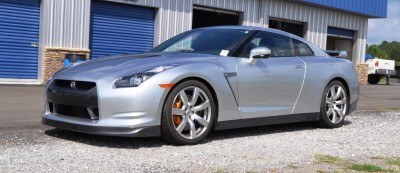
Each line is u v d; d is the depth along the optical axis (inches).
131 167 166.2
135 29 679.7
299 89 254.4
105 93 191.3
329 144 226.2
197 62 213.2
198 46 242.7
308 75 259.3
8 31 571.5
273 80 239.9
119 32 665.0
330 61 278.2
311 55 273.3
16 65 581.3
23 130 228.2
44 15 585.0
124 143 204.8
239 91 224.7
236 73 223.3
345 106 284.4
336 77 277.0
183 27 722.8
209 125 213.0
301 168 175.3
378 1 1043.3
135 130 189.9
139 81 192.5
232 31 249.1
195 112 208.5
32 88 514.0
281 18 869.2
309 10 920.9
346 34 1037.8
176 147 202.2
